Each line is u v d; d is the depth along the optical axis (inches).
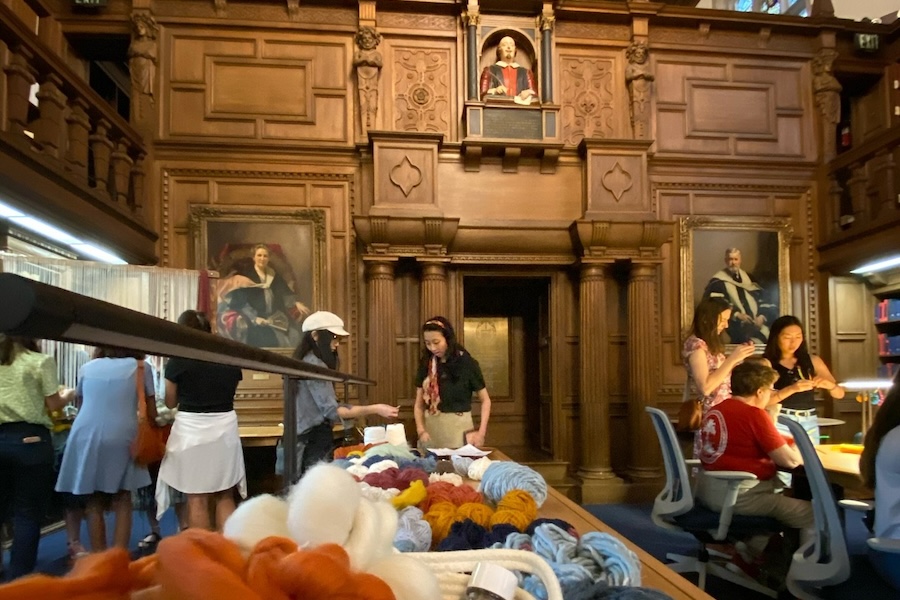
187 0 222.8
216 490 105.9
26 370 95.9
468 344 264.4
